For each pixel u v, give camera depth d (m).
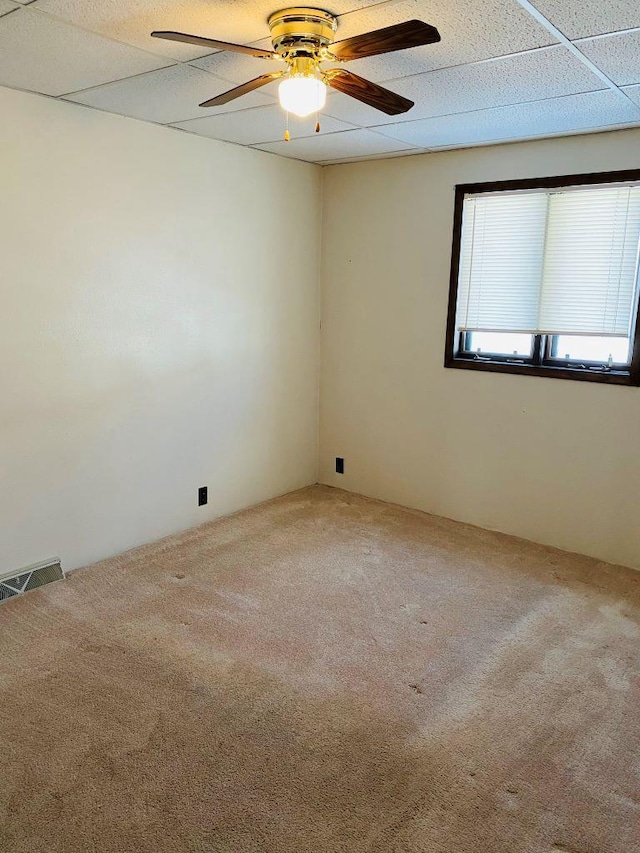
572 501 3.70
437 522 4.17
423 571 3.44
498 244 3.77
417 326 4.19
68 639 2.70
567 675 2.53
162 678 2.44
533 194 3.59
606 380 3.48
